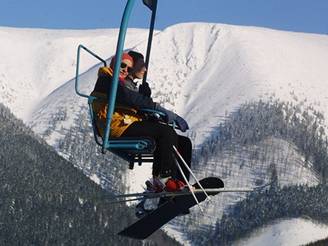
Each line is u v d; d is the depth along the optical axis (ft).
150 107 35.60
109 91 34.65
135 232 37.24
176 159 36.32
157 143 35.91
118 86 35.32
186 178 37.14
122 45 34.17
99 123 36.14
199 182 35.76
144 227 36.88
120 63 34.32
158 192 35.86
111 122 35.76
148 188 36.50
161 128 35.68
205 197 35.99
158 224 36.81
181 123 36.47
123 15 33.91
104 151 35.04
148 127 35.58
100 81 36.22
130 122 35.68
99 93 36.17
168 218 36.70
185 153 37.22
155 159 35.94
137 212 37.60
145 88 38.24
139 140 35.47
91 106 36.47
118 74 34.42
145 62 38.88
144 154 37.86
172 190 35.37
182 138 37.22
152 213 36.09
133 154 37.88
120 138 35.81
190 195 35.78
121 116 35.70
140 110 35.86
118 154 37.06
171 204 36.11
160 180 35.83
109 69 36.35
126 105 35.83
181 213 36.70
